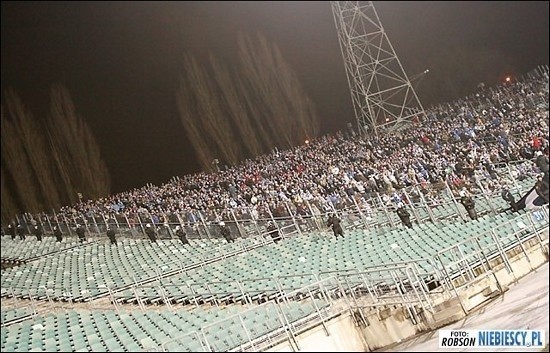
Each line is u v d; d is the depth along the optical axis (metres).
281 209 32.97
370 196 32.03
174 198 49.78
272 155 62.66
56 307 26.78
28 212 65.00
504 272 18.69
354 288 18.50
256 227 32.72
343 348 16.28
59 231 42.72
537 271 19.20
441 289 17.67
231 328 16.98
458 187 29.52
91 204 56.28
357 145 52.62
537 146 33.19
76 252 39.06
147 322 19.58
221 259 30.66
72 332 19.84
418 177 34.19
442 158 37.53
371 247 24.55
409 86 59.81
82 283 30.42
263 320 17.42
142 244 37.31
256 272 25.27
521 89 51.59
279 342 15.88
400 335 16.62
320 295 19.45
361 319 16.77
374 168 40.12
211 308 21.12
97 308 25.19
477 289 17.55
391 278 18.72
